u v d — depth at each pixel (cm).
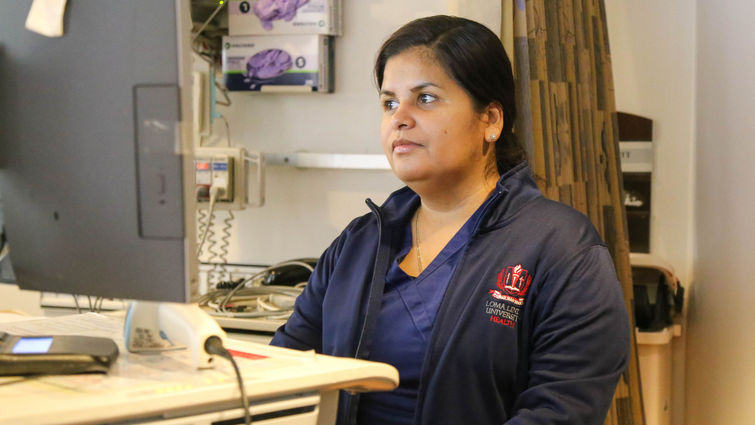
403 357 138
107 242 97
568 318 130
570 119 221
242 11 252
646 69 277
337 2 249
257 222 265
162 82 92
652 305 254
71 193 100
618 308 132
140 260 95
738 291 218
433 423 132
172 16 91
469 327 132
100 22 95
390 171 251
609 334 130
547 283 132
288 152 259
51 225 103
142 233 94
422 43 140
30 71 102
